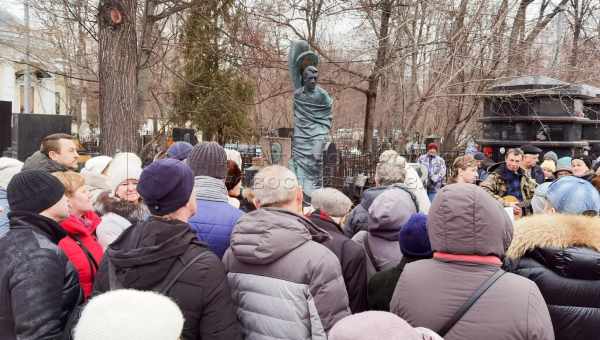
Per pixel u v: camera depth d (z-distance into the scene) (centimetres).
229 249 259
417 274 217
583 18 1694
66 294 230
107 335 139
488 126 1182
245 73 1742
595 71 1228
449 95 1105
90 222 346
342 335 140
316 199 339
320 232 261
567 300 233
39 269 220
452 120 1600
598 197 290
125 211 343
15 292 216
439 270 212
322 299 230
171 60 1902
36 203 245
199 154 303
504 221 210
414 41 1351
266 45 1634
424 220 273
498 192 609
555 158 896
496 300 198
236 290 244
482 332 195
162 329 145
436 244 215
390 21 1513
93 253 288
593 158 1143
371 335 136
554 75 1241
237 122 1725
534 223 248
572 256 230
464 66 1077
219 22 1616
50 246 232
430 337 169
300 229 240
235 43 1603
